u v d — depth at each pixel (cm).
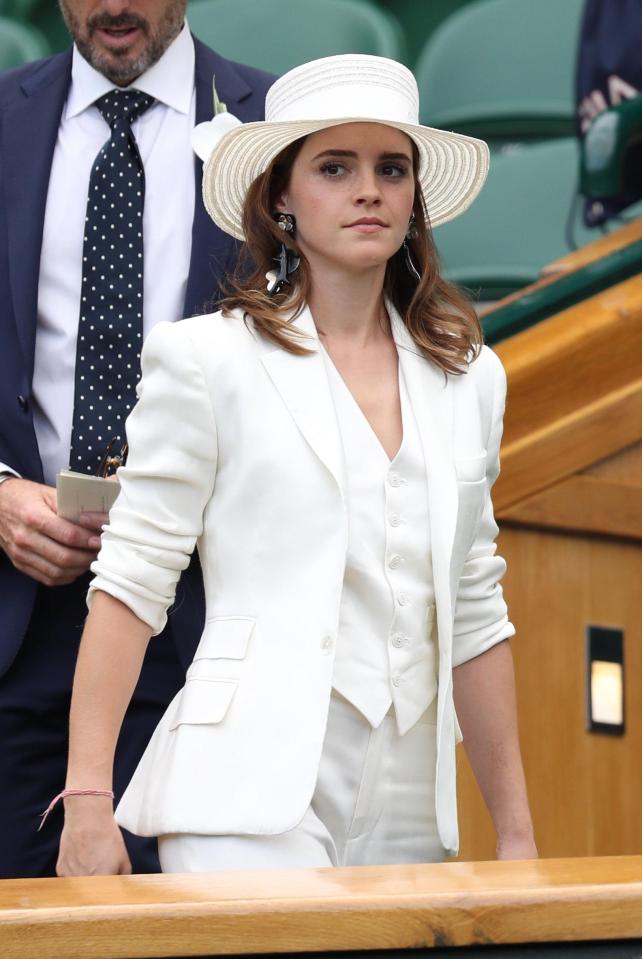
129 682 638
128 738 833
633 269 1097
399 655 623
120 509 642
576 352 1079
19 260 833
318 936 414
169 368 632
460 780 1037
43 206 845
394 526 628
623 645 1056
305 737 594
